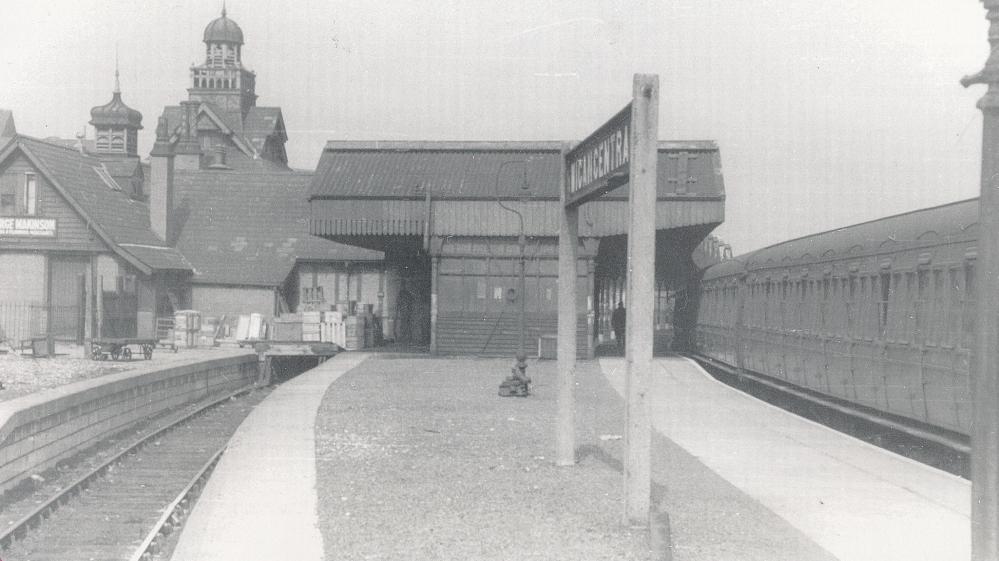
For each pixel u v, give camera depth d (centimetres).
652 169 987
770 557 871
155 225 4822
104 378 2055
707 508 1076
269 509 1082
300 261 4966
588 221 3666
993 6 655
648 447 988
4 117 5853
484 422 1877
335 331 4338
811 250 2022
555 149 3884
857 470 1323
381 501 1124
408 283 4947
